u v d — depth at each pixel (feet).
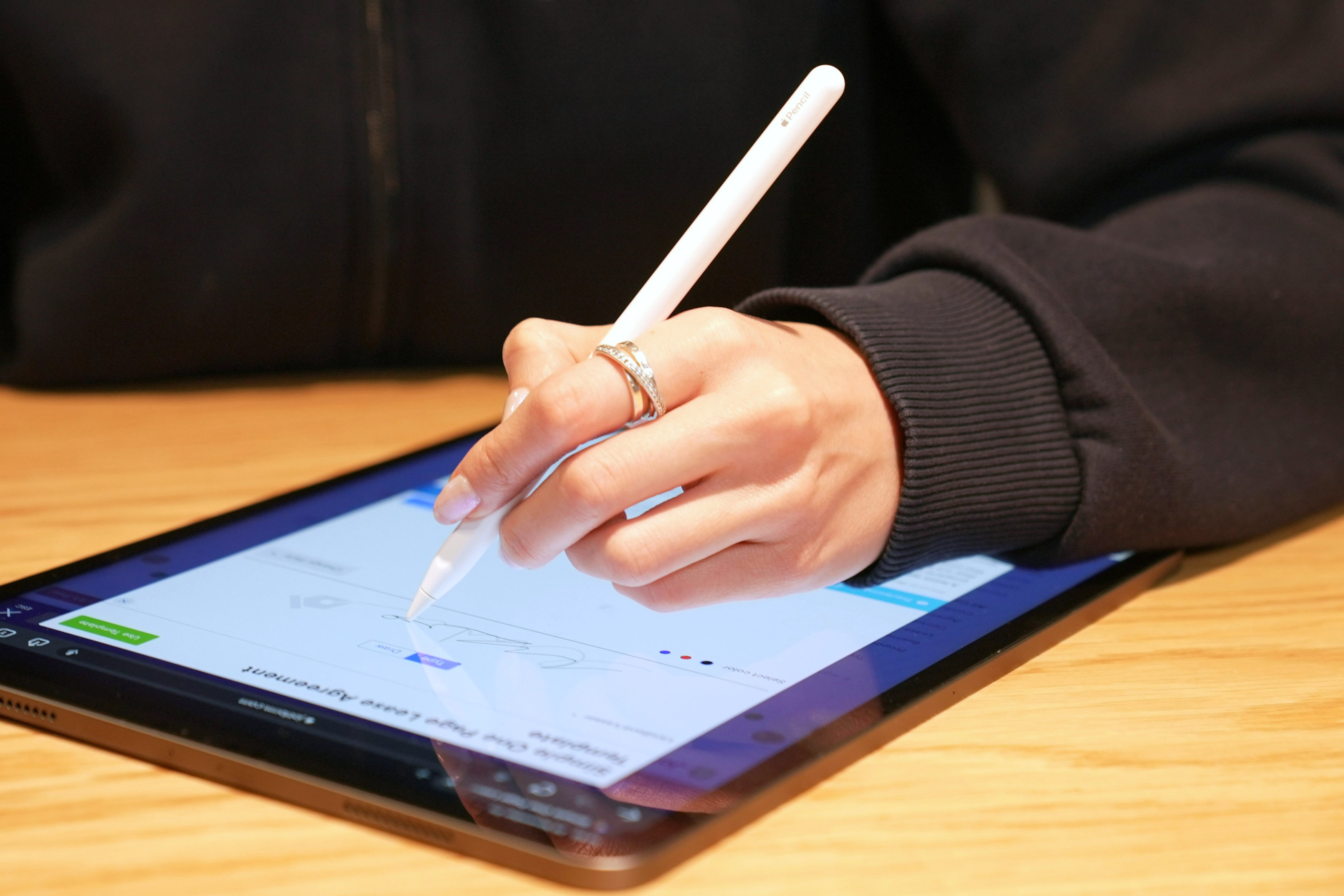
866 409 1.67
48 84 2.93
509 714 1.35
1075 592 1.78
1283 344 2.17
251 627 1.57
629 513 1.85
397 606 1.66
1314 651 1.66
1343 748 1.39
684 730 1.32
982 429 1.79
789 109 1.63
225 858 1.13
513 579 1.77
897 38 3.34
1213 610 1.81
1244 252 2.24
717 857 1.14
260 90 3.01
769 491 1.49
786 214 3.42
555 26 3.15
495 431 1.45
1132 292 2.08
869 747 1.34
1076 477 1.88
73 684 1.40
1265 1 2.68
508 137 3.21
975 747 1.36
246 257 3.06
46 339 3.01
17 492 2.24
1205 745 1.38
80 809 1.21
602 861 1.08
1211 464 2.01
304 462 2.44
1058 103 2.96
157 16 2.95
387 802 1.16
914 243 2.14
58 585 1.71
